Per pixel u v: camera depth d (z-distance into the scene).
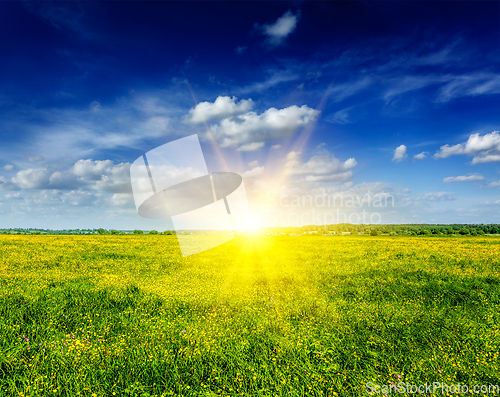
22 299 7.05
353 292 8.95
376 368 4.35
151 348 4.75
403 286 9.37
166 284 9.66
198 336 5.23
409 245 28.34
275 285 9.73
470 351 4.67
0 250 19.64
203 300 7.65
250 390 3.78
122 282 9.57
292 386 3.81
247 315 6.60
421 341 5.23
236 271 12.29
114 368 4.17
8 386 3.76
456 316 6.41
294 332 5.51
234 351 4.77
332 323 6.07
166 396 3.58
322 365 4.33
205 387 3.79
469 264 13.82
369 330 5.77
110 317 6.37
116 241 32.66
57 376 3.90
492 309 6.85
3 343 4.73
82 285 8.95
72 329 5.71
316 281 10.41
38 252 19.06
